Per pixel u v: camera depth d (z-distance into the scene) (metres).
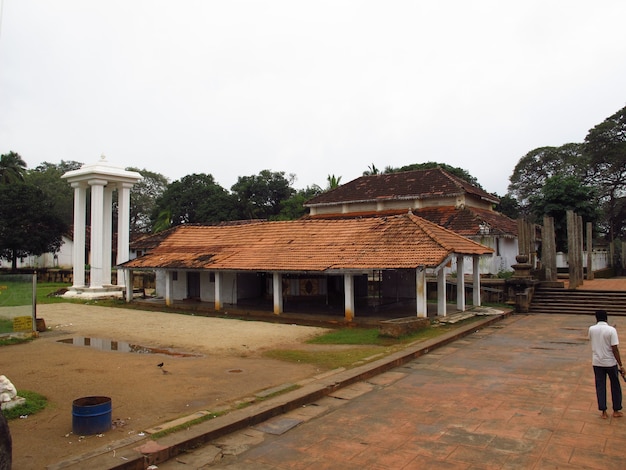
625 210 48.53
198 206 54.41
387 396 8.75
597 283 27.14
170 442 6.25
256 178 57.59
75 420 6.65
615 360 7.42
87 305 25.34
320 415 7.73
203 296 24.70
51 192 51.38
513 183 55.66
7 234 41.69
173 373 10.25
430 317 17.48
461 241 19.56
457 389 9.16
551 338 14.73
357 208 36.59
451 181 34.25
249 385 9.20
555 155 52.44
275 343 13.94
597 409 7.85
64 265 52.69
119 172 29.80
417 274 16.08
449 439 6.64
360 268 16.64
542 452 6.15
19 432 6.72
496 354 12.39
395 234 18.73
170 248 25.06
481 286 24.06
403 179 37.38
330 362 11.17
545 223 24.59
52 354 12.59
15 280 15.76
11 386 7.75
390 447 6.39
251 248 21.69
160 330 16.59
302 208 49.44
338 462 5.96
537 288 23.67
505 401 8.35
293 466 5.87
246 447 6.47
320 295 23.41
